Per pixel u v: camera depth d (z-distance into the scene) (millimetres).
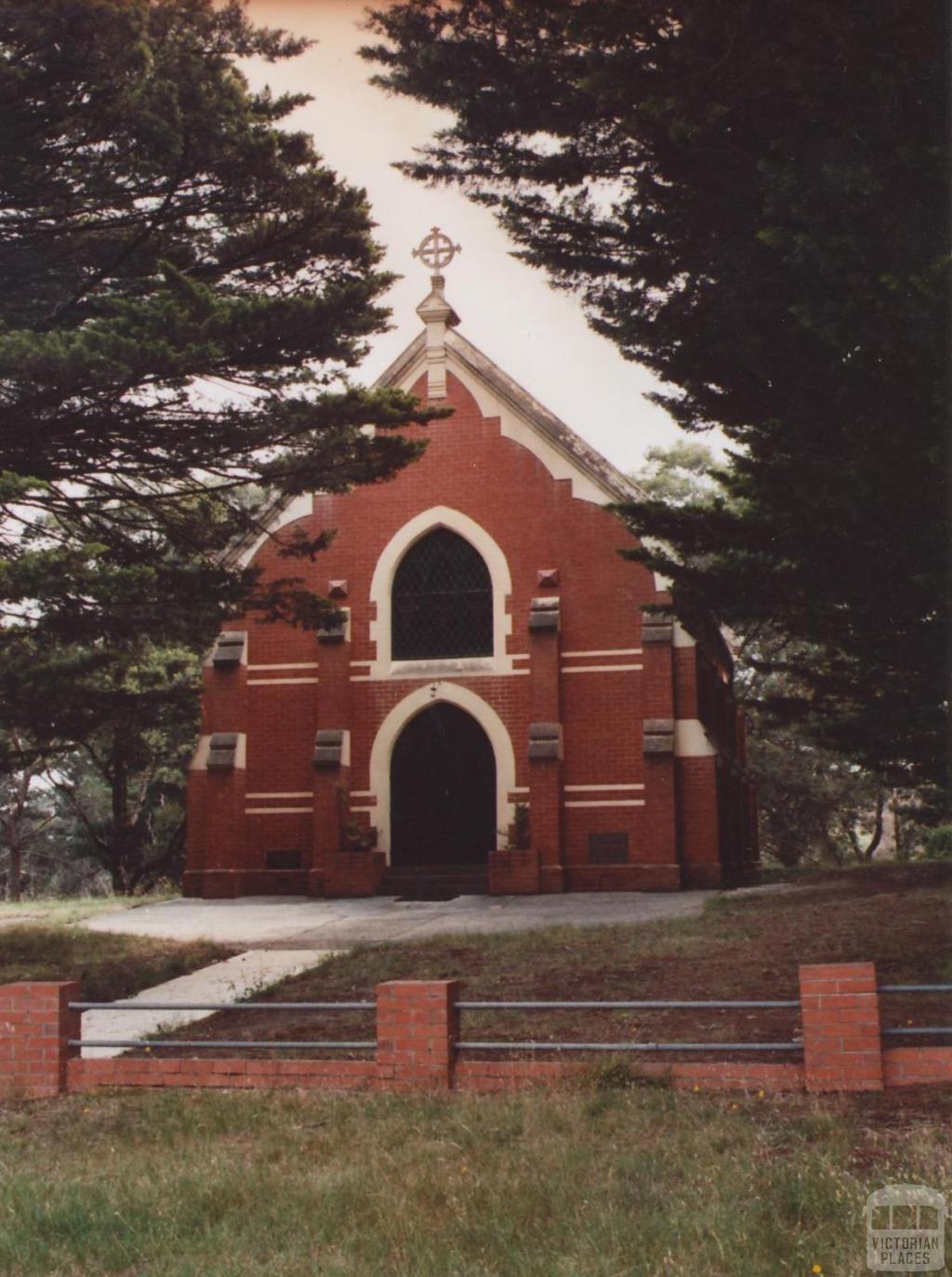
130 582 13320
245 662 26047
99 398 13703
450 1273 5180
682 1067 8422
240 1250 5594
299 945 17359
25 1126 8172
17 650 15719
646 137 11203
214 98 13234
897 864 24000
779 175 10102
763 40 9242
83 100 13492
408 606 25984
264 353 14016
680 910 19344
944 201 9375
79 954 16469
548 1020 10797
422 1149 7000
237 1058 10289
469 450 26000
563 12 9789
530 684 24922
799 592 11562
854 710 16672
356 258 15000
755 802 32656
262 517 26312
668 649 24297
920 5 8805
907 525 10203
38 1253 5688
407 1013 8703
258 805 25656
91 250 14852
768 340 11039
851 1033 8039
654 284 12859
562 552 25328
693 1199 5934
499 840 24500
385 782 25328
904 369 9648
